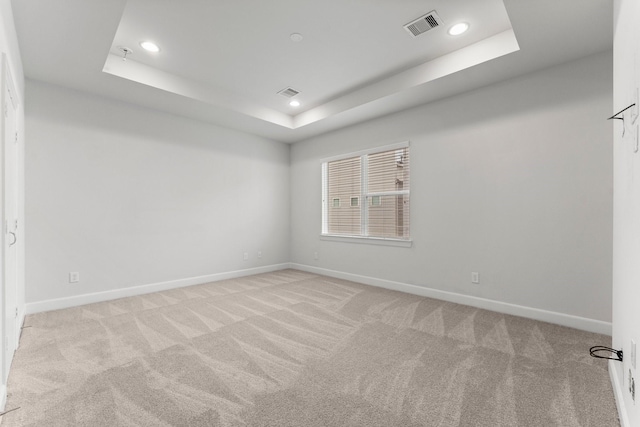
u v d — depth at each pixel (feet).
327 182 16.93
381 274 13.96
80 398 5.38
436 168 11.98
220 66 10.60
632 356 4.30
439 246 11.90
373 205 14.53
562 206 9.04
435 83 10.42
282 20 8.05
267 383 5.90
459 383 5.90
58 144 10.59
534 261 9.57
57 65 9.21
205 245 14.80
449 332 8.48
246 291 13.09
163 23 8.16
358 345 7.66
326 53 9.76
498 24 8.27
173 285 13.57
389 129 13.62
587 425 4.71
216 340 7.93
